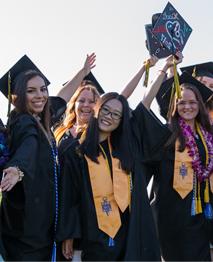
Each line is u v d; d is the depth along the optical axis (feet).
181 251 23.52
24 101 21.63
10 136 21.15
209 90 25.21
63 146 22.49
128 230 21.40
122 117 22.24
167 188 23.90
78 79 25.52
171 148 24.16
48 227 21.21
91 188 21.80
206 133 24.38
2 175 20.76
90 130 22.25
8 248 21.09
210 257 23.59
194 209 23.48
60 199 21.59
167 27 25.63
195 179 23.70
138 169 22.22
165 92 25.84
